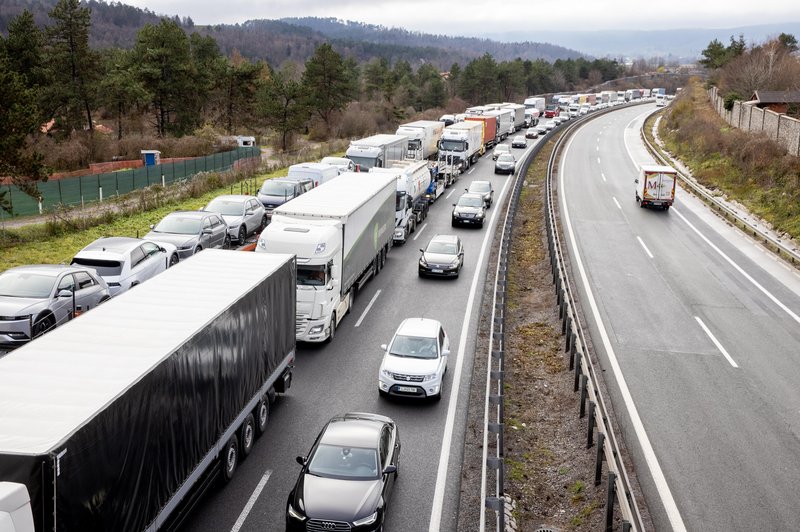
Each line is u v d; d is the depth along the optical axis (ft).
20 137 92.02
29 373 29.89
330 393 56.18
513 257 102.89
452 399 55.36
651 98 497.05
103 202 126.93
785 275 92.12
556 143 223.71
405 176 110.73
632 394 55.11
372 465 39.14
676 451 46.37
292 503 37.06
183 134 253.03
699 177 168.14
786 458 45.68
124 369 30.78
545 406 54.70
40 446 23.80
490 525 38.50
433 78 423.64
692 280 88.84
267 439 48.16
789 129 151.64
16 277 57.11
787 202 123.44
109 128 280.92
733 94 227.20
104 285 63.98
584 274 90.79
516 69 485.56
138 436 29.81
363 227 78.95
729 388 56.54
